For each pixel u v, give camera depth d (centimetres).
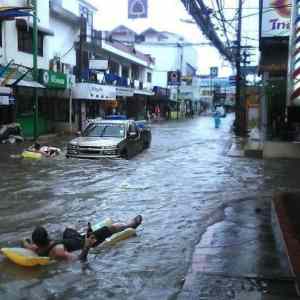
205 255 665
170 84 6631
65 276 601
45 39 2928
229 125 5012
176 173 1488
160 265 641
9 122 2552
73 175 1405
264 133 2228
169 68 7319
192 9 1616
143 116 5512
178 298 517
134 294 542
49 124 3075
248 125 3416
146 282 578
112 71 4625
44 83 2650
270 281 556
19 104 2675
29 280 589
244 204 1031
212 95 9606
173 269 625
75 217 919
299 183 1325
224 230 802
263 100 2284
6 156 1823
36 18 2519
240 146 2444
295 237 644
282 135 1995
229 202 1057
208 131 3828
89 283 577
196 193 1165
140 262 654
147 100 5762
